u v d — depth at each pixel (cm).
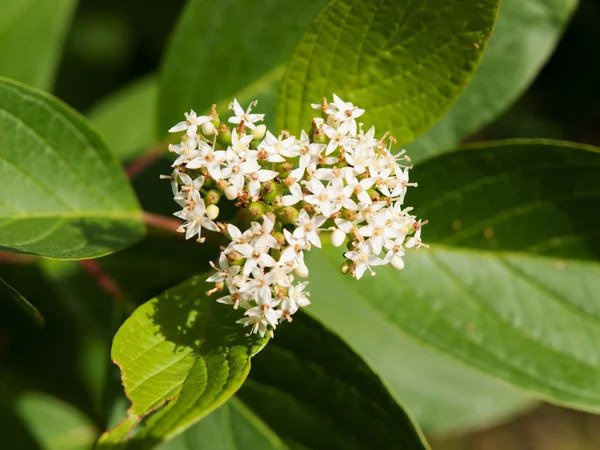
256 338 34
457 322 37
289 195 33
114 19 49
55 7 40
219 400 32
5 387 40
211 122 34
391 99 35
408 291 38
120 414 36
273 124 39
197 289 35
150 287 39
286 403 36
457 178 37
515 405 44
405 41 35
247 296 33
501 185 37
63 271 39
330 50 35
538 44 39
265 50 39
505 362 37
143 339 34
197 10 39
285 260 33
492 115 39
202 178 33
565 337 38
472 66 35
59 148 36
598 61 50
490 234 38
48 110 35
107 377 37
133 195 37
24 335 41
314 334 35
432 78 35
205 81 39
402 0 34
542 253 38
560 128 53
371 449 35
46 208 36
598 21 49
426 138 39
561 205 37
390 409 34
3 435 40
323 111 34
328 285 43
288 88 35
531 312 38
